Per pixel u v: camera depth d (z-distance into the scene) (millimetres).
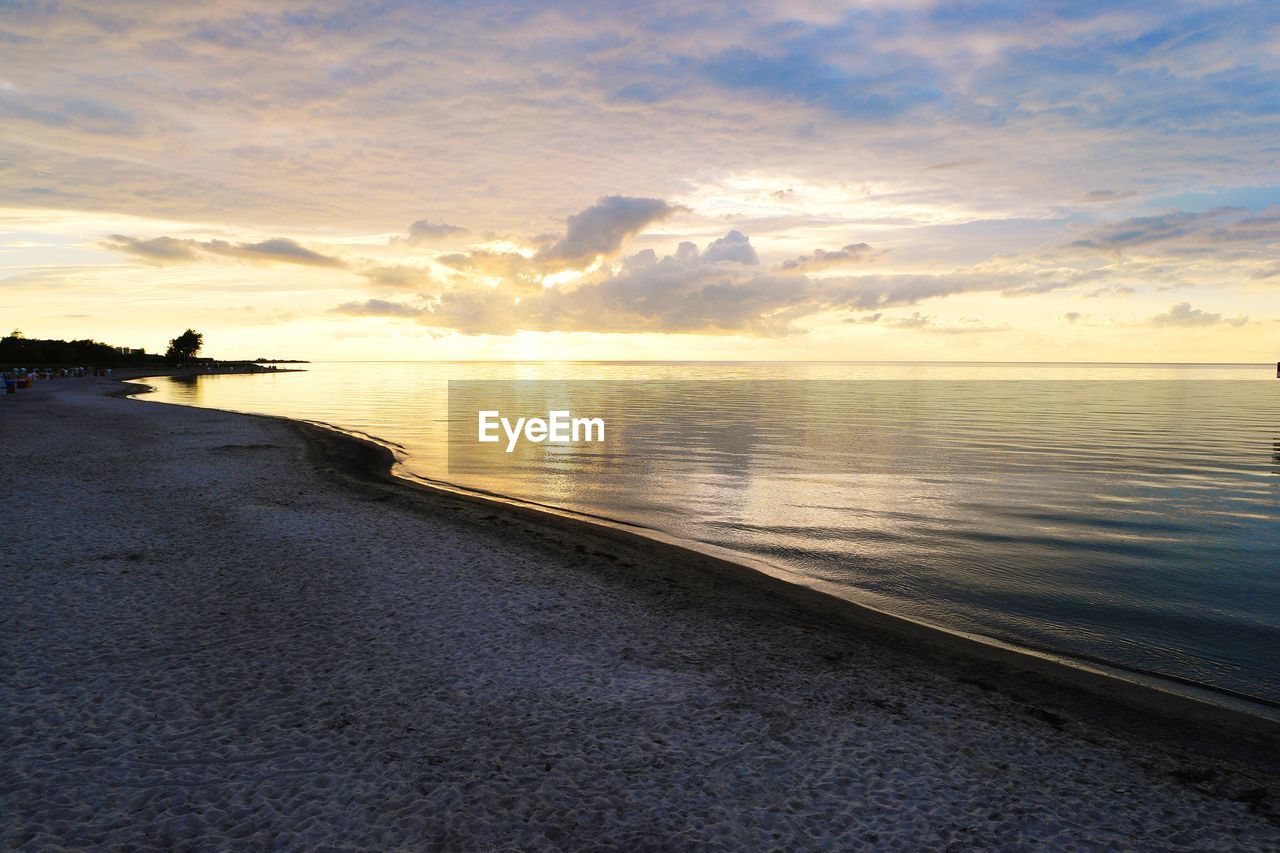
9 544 12062
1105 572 12633
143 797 5402
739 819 5418
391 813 5344
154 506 15398
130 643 8289
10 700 6797
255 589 10344
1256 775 6324
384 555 12336
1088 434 36344
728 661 8508
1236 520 16594
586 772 6000
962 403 64438
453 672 7863
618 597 10719
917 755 6461
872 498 19328
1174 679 8492
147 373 113812
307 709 6910
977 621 10328
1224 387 104188
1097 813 5645
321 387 91000
